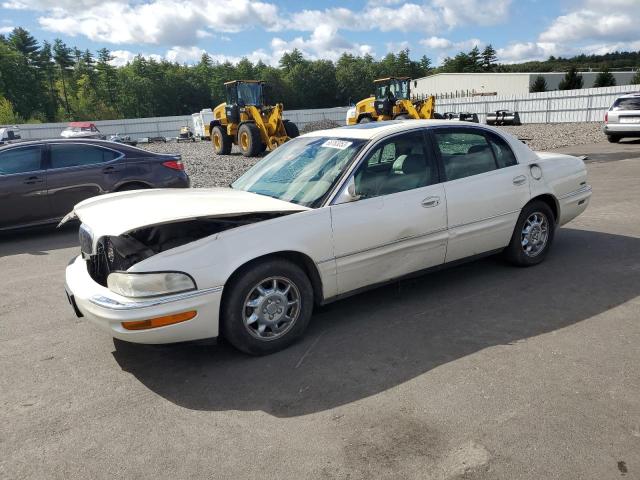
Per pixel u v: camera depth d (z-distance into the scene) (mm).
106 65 94062
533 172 4906
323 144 4395
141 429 2834
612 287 4484
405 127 4273
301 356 3572
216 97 104312
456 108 41625
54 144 7844
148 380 3381
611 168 11609
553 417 2713
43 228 8586
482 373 3201
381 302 4453
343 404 2959
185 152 25484
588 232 6297
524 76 63344
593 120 33969
